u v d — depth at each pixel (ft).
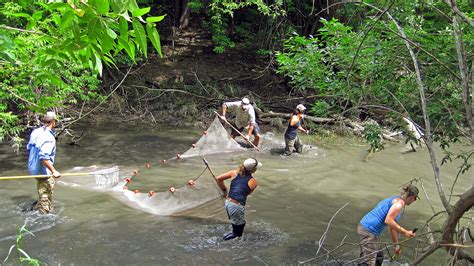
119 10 6.20
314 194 28.63
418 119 17.70
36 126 37.11
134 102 52.01
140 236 21.85
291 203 27.04
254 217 24.79
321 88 20.39
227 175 23.00
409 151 38.50
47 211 23.88
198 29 73.67
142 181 29.78
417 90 17.13
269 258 20.20
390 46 17.35
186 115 49.96
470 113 12.59
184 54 65.05
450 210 13.50
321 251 21.07
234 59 64.80
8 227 22.02
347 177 32.01
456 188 30.30
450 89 16.78
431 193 29.32
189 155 35.96
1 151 34.71
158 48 6.64
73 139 39.22
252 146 38.88
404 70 18.11
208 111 50.67
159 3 73.31
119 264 19.17
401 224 24.47
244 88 56.65
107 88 52.39
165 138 41.73
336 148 39.27
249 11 62.08
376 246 18.33
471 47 16.08
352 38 18.20
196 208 24.43
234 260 19.92
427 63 17.13
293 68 20.25
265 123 48.42
